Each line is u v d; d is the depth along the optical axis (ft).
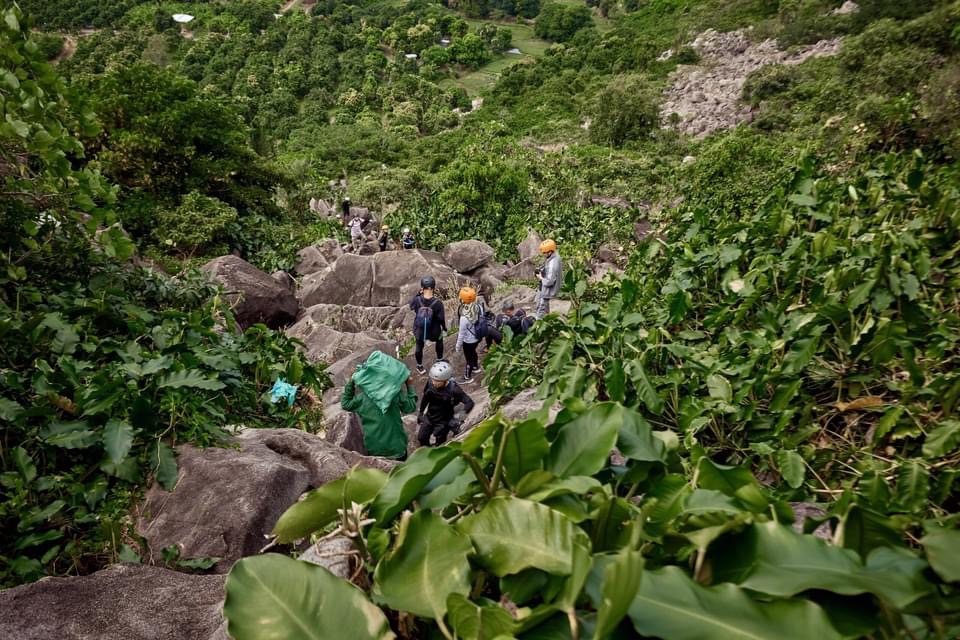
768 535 4.05
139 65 54.34
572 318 15.01
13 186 15.61
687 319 16.08
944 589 3.63
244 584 4.40
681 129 138.00
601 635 2.92
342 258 47.60
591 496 4.74
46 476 11.48
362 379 16.85
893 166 19.15
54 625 8.11
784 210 17.30
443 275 46.03
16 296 15.81
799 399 11.60
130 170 50.78
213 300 22.90
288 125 238.68
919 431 9.73
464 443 5.08
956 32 91.30
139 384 14.14
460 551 4.24
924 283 13.15
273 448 14.60
